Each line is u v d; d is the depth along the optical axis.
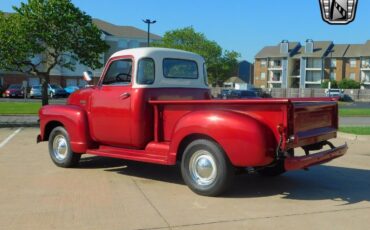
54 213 6.24
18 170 9.16
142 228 5.65
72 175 8.73
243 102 6.80
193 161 7.27
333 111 8.04
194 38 74.31
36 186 7.79
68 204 6.69
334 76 99.88
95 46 20.77
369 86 96.38
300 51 104.75
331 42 102.31
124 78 8.40
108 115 8.51
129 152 8.27
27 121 21.00
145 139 8.09
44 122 9.75
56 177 8.53
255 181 8.35
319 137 7.46
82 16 20.34
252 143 6.57
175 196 7.18
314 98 7.86
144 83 8.21
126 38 73.00
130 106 8.11
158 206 6.61
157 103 7.87
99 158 10.59
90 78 9.22
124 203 6.76
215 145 6.96
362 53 96.62
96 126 8.79
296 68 105.19
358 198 7.16
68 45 20.28
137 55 8.21
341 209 6.53
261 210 6.45
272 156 6.65
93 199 6.97
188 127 7.12
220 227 5.70
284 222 5.91
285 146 6.51
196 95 9.06
